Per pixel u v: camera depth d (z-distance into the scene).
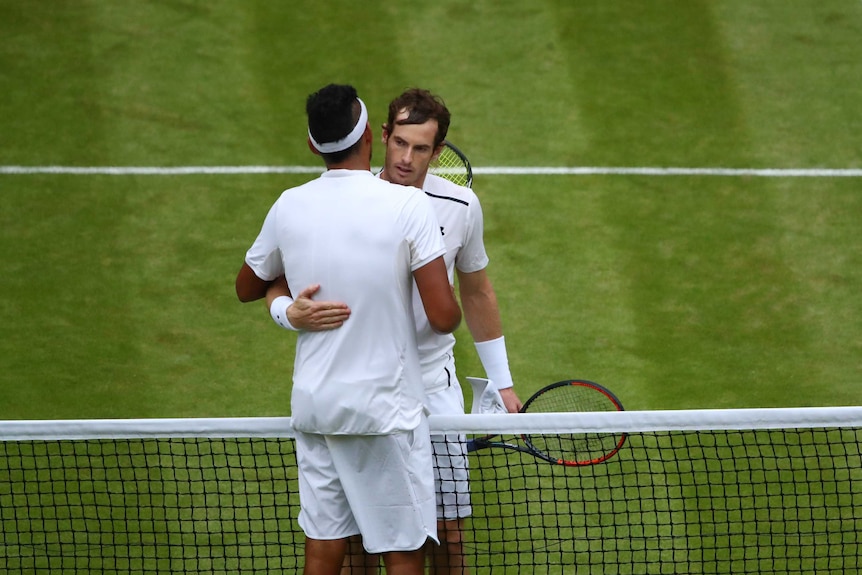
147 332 29.62
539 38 42.66
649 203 35.22
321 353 15.15
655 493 23.67
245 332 29.83
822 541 22.44
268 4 43.78
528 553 22.33
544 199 35.28
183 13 43.06
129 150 36.84
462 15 43.62
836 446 25.17
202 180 35.75
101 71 40.12
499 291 31.48
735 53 42.09
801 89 40.47
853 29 43.31
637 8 44.25
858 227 34.25
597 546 22.48
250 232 33.75
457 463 18.23
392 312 15.05
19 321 29.81
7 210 34.00
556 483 24.03
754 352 29.30
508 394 19.86
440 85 40.34
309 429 15.34
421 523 15.71
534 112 39.25
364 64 41.16
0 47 40.94
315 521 16.02
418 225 15.06
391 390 15.12
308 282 15.10
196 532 22.56
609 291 31.55
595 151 37.53
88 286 31.25
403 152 17.16
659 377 28.34
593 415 17.45
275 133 37.97
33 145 36.81
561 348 29.34
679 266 32.59
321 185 15.37
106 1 43.38
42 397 27.12
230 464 24.39
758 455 24.89
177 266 32.19
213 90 39.62
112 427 17.80
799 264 32.69
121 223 33.75
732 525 22.88
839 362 28.94
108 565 21.59
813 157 37.41
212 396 27.45
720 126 38.75
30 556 21.66
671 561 21.61
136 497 22.44
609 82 40.69
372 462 15.33
